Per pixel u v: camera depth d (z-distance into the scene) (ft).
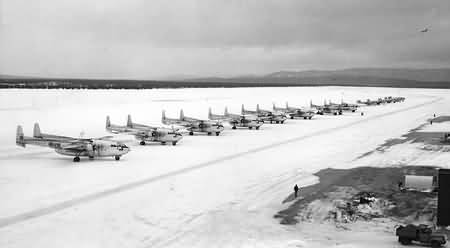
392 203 140.46
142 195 148.25
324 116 464.65
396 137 291.38
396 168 192.54
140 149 243.60
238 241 108.37
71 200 140.46
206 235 112.78
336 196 149.79
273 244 105.81
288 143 270.87
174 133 262.06
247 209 135.64
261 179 174.19
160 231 115.34
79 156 206.80
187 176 176.96
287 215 130.31
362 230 117.50
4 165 191.83
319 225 121.70
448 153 225.35
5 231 112.98
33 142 211.00
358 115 472.85
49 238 108.68
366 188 159.43
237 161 210.18
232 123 352.90
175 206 137.18
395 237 111.34
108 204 137.39
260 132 330.75
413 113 485.97
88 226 117.80
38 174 175.22
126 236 111.24
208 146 257.75
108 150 207.62
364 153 232.32
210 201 143.33
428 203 138.82
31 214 126.31
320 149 247.09
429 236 103.96
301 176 179.63
